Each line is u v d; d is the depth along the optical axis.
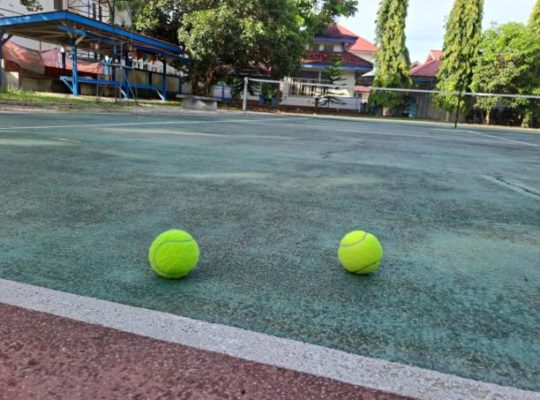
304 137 7.57
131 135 5.65
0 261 1.44
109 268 1.43
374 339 1.06
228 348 0.99
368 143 7.31
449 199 2.90
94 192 2.49
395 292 1.35
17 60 16.36
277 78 19.78
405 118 25.02
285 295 1.29
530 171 4.65
